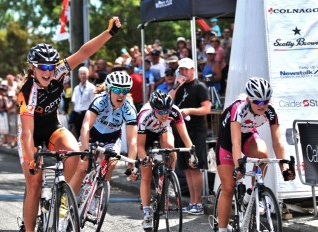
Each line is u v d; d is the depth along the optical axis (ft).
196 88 27.40
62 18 49.47
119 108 22.39
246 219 18.56
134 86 40.86
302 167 24.84
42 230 18.86
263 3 25.35
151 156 21.76
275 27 25.29
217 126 32.19
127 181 36.32
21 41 114.52
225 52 39.52
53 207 17.95
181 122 23.24
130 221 26.27
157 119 22.82
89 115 22.22
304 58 25.39
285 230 23.48
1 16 126.62
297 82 25.34
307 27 25.41
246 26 26.09
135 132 22.41
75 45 46.14
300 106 25.32
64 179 17.97
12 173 43.19
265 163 18.74
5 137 61.21
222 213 19.75
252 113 18.98
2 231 24.21
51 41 108.27
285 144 25.17
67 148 19.06
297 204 25.98
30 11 116.67
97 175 21.91
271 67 25.20
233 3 32.04
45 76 18.15
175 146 27.45
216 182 28.30
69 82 49.34
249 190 18.79
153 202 22.88
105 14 90.99
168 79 32.53
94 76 45.80
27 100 18.52
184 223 25.55
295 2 25.41
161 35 90.33
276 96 25.16
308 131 23.99
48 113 19.42
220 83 37.76
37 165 17.53
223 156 19.61
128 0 90.33
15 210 28.68
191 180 27.32
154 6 34.65
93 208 22.00
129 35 90.74
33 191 18.79
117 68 41.47
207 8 31.86
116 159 21.02
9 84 58.23
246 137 20.04
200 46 43.27
